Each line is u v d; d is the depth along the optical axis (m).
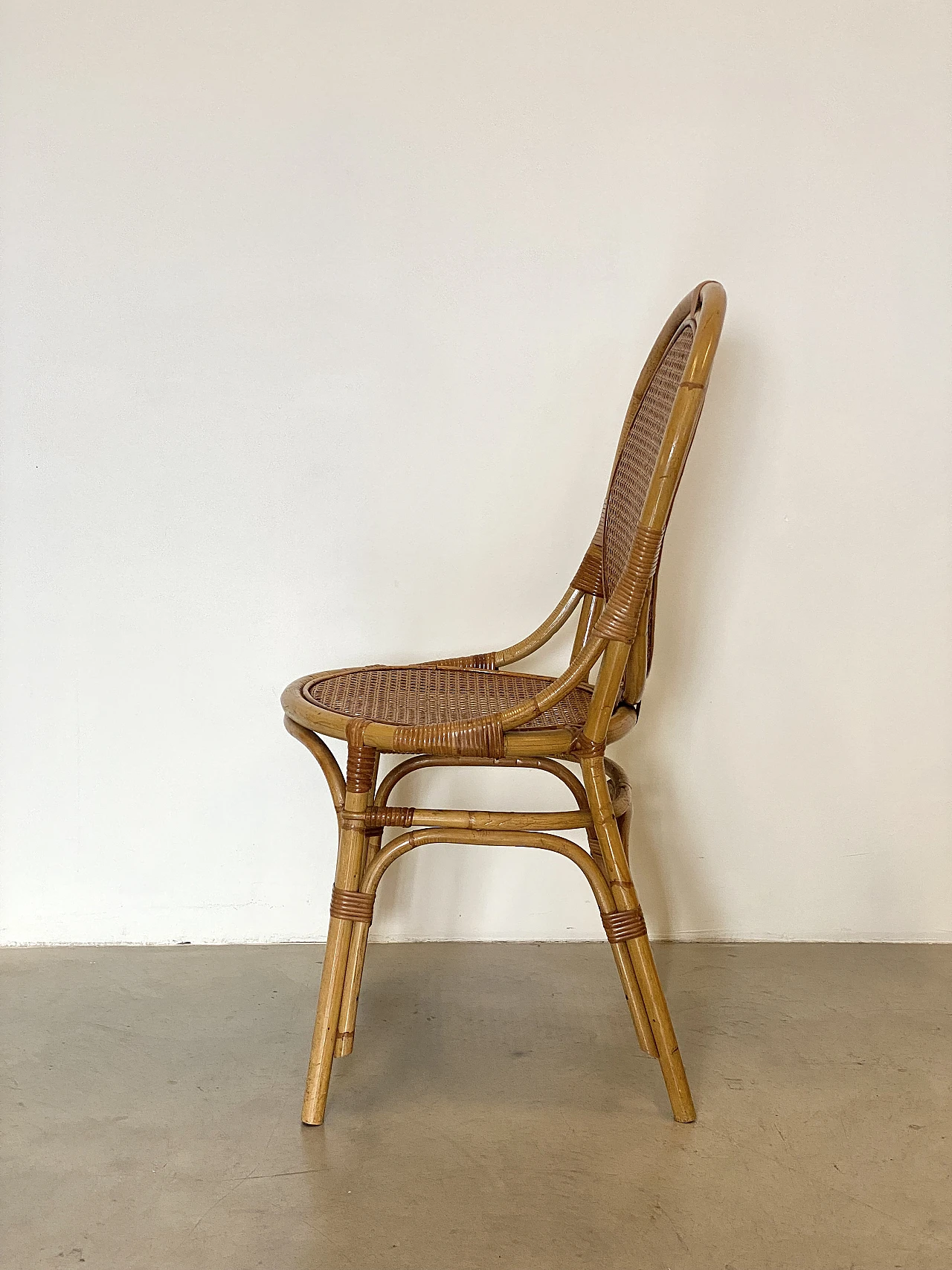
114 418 1.65
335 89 1.62
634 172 1.65
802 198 1.67
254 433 1.67
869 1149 1.21
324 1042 1.23
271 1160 1.16
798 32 1.64
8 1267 0.99
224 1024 1.47
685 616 1.75
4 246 1.61
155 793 1.73
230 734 1.72
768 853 1.80
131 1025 1.46
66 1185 1.11
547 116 1.64
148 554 1.68
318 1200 1.10
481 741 1.18
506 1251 1.03
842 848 1.80
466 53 1.62
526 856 1.77
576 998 1.58
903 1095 1.32
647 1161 1.18
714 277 1.67
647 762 1.77
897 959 1.75
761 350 1.69
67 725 1.71
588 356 1.68
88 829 1.72
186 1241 1.03
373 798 1.41
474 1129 1.23
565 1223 1.07
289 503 1.68
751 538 1.74
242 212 1.63
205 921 1.75
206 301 1.64
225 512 1.68
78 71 1.60
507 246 1.66
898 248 1.68
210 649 1.71
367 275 1.65
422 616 1.72
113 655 1.70
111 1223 1.05
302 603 1.71
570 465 1.69
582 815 1.24
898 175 1.67
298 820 1.74
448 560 1.71
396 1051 1.41
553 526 1.71
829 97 1.65
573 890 1.78
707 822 1.79
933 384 1.71
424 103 1.63
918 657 1.77
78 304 1.63
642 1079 1.35
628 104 1.64
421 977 1.64
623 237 1.66
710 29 1.64
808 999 1.59
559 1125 1.25
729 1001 1.58
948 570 1.75
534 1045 1.44
